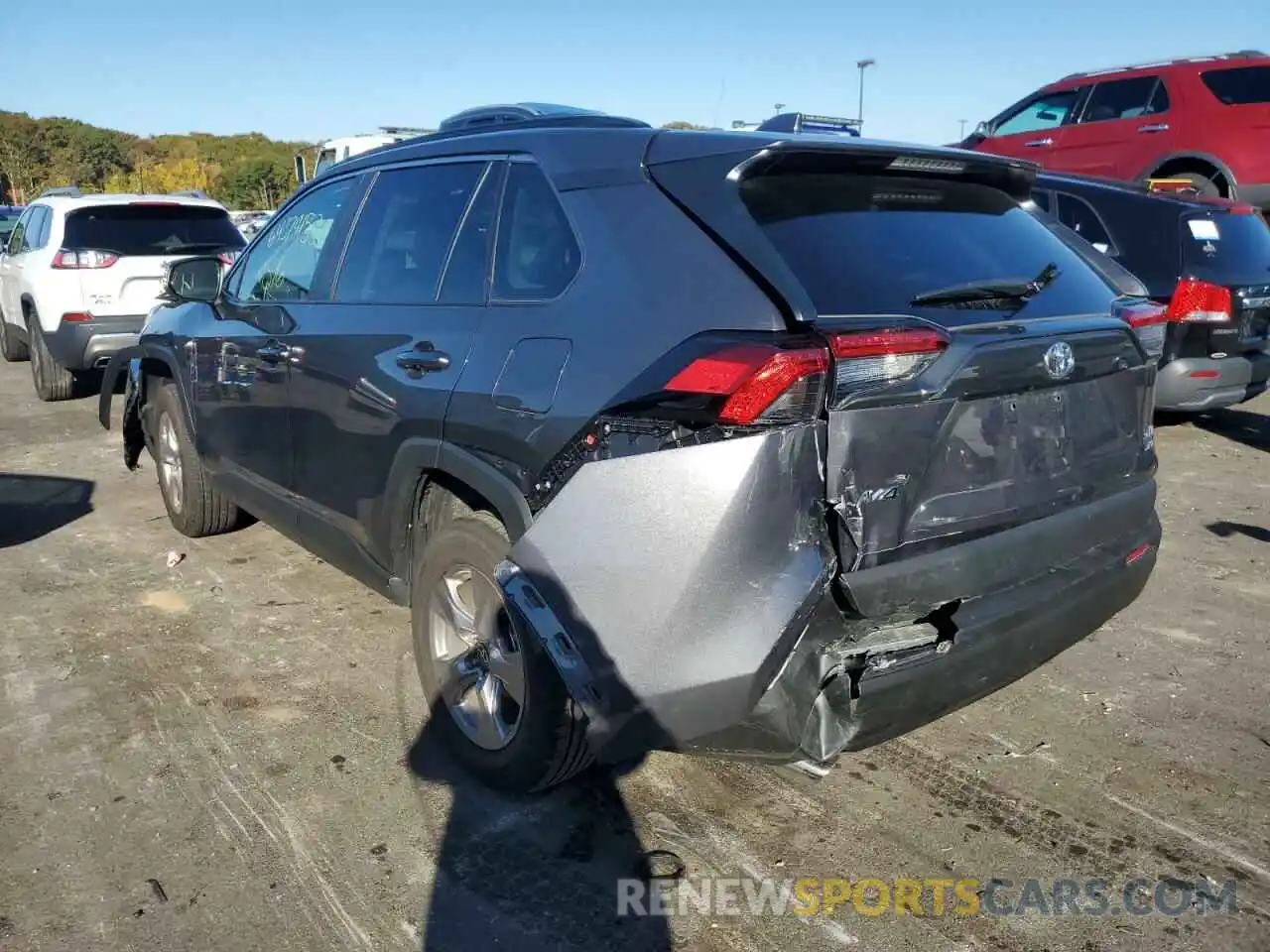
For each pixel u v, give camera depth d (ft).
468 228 10.67
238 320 14.46
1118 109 36.06
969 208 10.08
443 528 10.43
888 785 10.46
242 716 11.82
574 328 8.84
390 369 10.83
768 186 8.67
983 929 8.41
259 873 9.07
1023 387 8.61
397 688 12.52
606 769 10.76
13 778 10.53
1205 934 8.34
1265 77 32.81
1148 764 10.85
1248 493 20.54
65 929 8.34
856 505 7.71
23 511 20.16
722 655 7.56
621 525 7.94
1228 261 22.84
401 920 8.47
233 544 17.95
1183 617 14.65
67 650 13.62
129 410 19.13
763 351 7.41
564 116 11.36
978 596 8.43
